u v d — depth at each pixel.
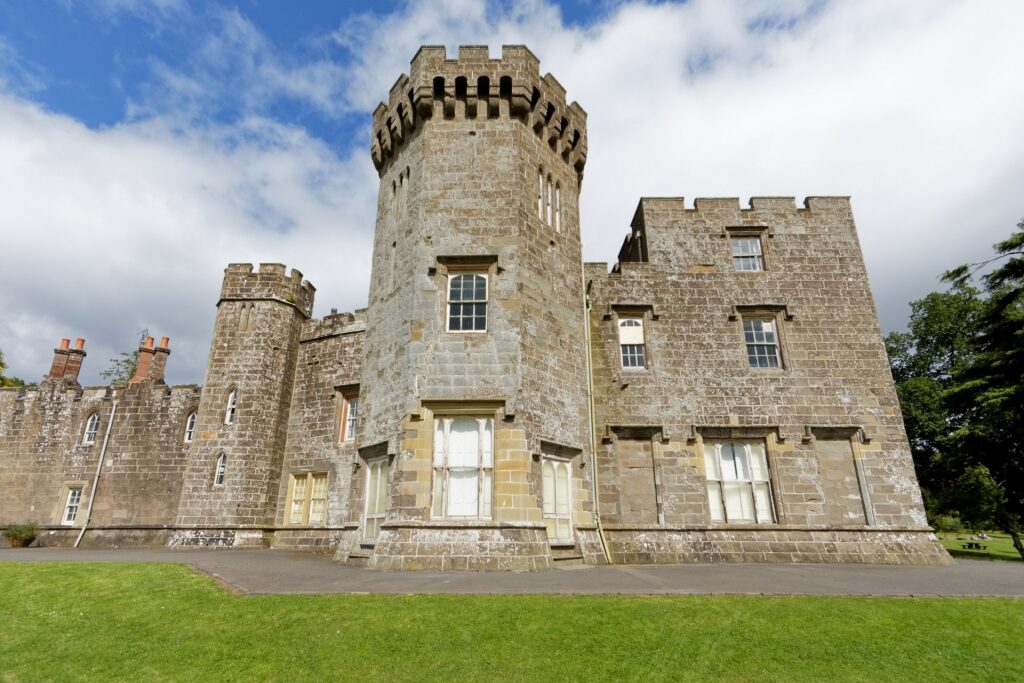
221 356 24.05
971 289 36.09
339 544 16.50
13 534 25.80
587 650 7.14
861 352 19.41
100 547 25.28
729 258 20.66
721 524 17.69
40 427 28.95
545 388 15.56
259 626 7.95
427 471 13.86
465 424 14.51
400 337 15.73
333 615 8.27
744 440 18.67
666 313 19.95
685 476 18.14
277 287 25.11
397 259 17.17
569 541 14.99
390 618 8.12
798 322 19.78
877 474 18.12
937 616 8.67
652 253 20.73
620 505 17.84
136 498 26.64
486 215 16.42
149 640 7.65
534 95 18.31
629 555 16.88
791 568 14.64
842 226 21.05
